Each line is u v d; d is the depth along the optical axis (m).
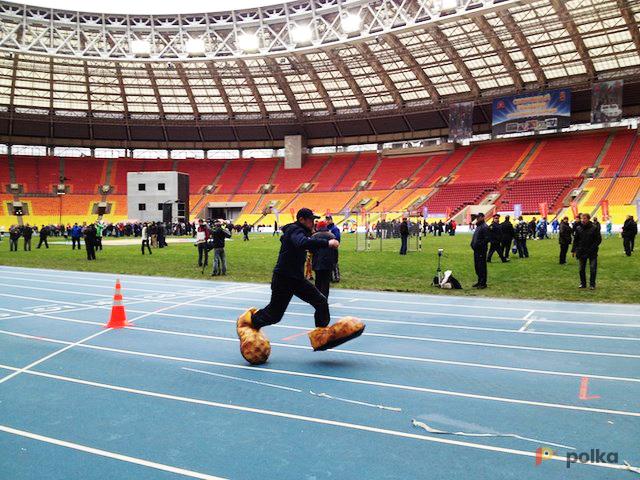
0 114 72.75
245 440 4.51
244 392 5.81
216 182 80.12
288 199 74.19
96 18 55.94
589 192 55.25
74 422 4.94
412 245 33.81
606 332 8.97
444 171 69.88
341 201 70.56
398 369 6.73
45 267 22.25
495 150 70.38
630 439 4.50
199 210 75.06
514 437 4.55
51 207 73.19
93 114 76.81
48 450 4.33
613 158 59.94
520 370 6.66
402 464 4.04
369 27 49.50
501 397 5.62
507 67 57.16
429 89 64.69
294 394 5.73
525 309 11.37
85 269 21.36
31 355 7.50
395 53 56.50
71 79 68.50
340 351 7.70
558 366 6.85
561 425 4.82
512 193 60.00
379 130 75.19
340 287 15.20
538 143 68.25
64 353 7.61
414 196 66.19
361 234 50.06
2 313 11.17
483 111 67.12
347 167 77.81
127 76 66.25
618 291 13.55
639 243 31.02
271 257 26.08
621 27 48.06
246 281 17.17
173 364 7.00
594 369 6.70
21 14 53.69
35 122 75.69
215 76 65.62
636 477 3.82
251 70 64.25
